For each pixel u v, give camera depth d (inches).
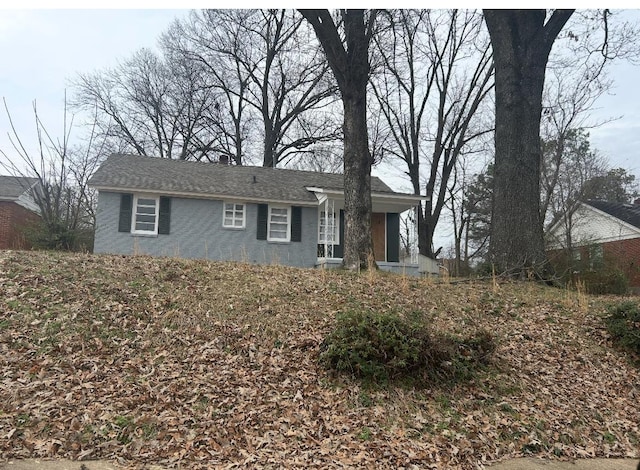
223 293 366.3
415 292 402.9
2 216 946.1
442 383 264.5
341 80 504.1
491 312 374.3
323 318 334.0
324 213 842.2
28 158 558.9
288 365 276.4
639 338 326.6
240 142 1489.9
